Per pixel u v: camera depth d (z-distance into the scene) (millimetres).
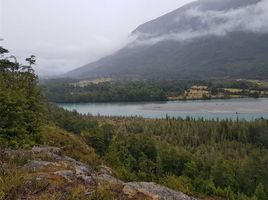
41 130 22906
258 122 126438
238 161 93750
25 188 9742
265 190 64875
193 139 116250
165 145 95188
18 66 32875
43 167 12578
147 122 140875
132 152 75500
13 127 19109
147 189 12461
